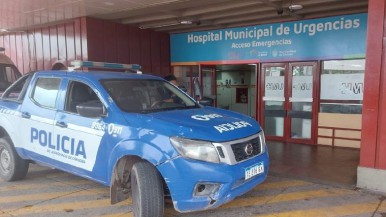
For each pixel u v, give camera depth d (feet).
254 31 31.40
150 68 34.86
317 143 28.84
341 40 27.04
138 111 13.98
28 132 16.61
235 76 43.06
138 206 12.28
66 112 15.06
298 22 28.91
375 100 16.03
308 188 17.21
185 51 36.09
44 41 34.04
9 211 14.51
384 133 15.97
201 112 14.57
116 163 12.89
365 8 25.05
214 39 33.99
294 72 29.66
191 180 11.36
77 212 14.42
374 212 14.17
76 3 24.17
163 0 23.34
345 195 16.12
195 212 14.32
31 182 18.40
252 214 14.11
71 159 14.67
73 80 15.48
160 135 11.95
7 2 23.82
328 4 24.26
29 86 17.39
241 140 12.41
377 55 15.75
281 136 30.83
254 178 12.87
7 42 38.63
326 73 28.07
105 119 13.56
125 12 27.25
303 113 29.40
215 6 25.43
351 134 27.22
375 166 16.42
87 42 29.12
